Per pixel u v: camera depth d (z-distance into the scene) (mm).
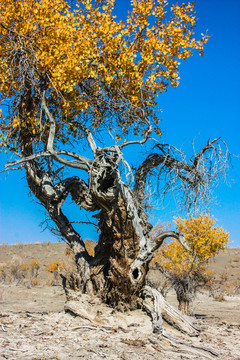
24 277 27453
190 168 10398
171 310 9852
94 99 10281
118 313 9930
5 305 13922
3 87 9750
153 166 10508
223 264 36000
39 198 11172
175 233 9977
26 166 10484
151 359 7336
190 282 13195
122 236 9805
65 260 33875
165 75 9617
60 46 8953
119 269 9875
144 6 9422
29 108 10219
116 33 9430
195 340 9258
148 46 9555
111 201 9469
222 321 12000
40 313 10977
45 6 9016
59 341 7992
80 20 9133
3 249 41906
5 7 9148
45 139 10641
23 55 9195
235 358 7922
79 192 10758
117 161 8656
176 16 9562
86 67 9148
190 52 9578
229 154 9836
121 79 9648
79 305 10031
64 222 11117
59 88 9406
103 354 7371
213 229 13938
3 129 9836
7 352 6938
